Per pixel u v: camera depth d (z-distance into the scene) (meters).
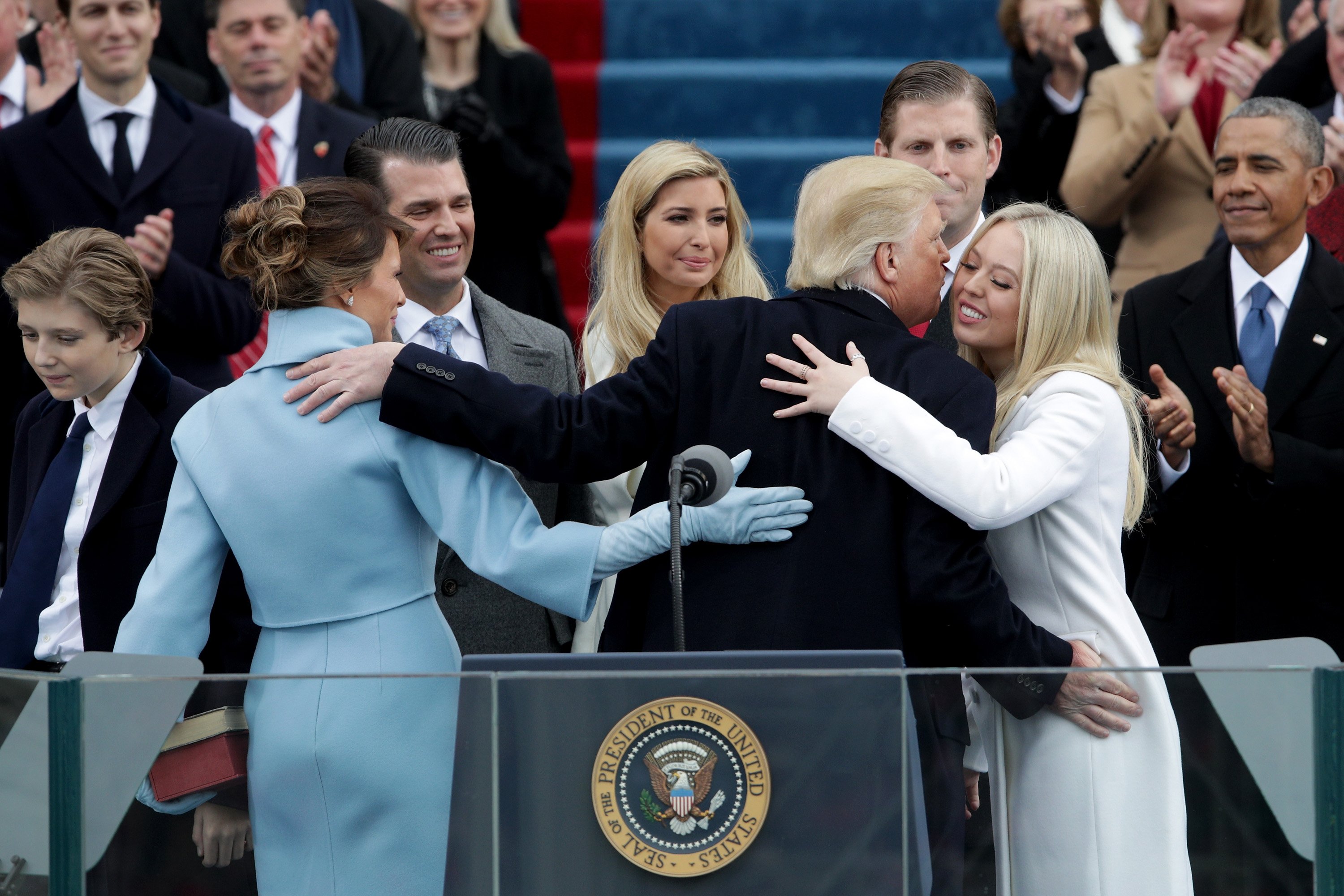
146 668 8.22
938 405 8.50
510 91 20.11
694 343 8.74
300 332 8.81
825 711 7.44
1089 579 9.12
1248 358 14.26
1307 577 13.62
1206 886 7.78
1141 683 7.83
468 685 7.63
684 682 7.48
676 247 12.55
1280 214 13.98
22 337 15.31
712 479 8.05
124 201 16.05
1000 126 20.08
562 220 21.69
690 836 7.45
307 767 7.89
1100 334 9.59
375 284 8.96
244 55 18.36
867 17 27.25
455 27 20.33
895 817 7.40
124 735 7.84
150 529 10.42
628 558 8.40
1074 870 7.84
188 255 16.00
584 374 13.06
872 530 8.28
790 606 8.22
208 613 8.89
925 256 8.84
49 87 19.30
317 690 7.95
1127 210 18.67
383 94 20.48
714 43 27.45
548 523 11.72
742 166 25.42
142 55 16.17
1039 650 8.46
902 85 13.06
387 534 8.65
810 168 25.38
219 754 7.94
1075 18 19.98
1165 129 17.88
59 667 10.70
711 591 8.41
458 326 12.05
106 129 16.17
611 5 27.45
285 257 8.62
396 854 7.82
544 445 8.45
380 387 8.62
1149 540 14.12
